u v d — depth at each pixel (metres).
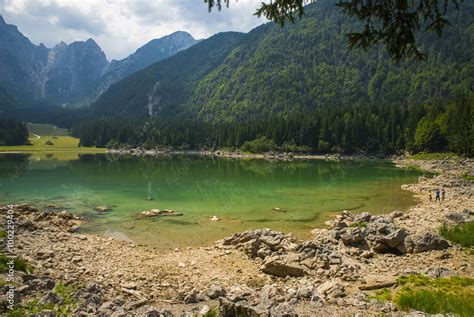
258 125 180.88
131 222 35.03
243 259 23.92
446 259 21.39
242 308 13.55
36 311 14.07
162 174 81.12
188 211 40.38
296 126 166.12
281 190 56.53
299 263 21.23
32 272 18.94
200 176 77.25
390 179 70.56
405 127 138.38
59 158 135.25
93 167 98.00
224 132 190.88
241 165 111.44
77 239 28.27
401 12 8.48
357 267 20.88
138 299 16.98
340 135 154.38
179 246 27.23
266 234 25.86
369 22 8.95
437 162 99.62
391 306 13.88
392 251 23.92
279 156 154.75
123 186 60.72
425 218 33.22
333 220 35.41
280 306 13.88
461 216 31.64
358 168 98.06
